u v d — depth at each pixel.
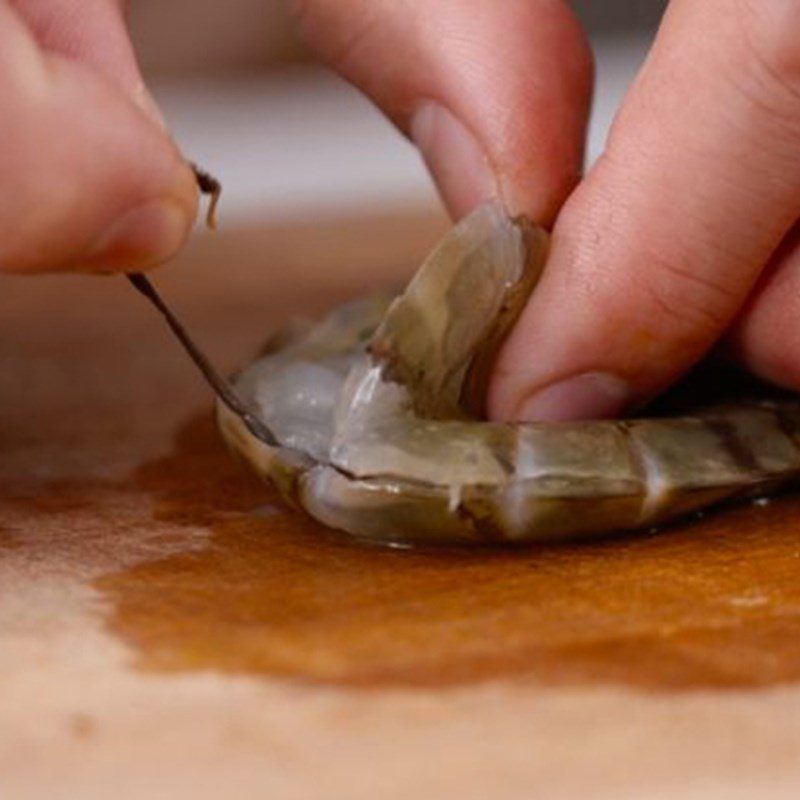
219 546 0.31
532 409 0.32
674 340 0.32
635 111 0.31
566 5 0.34
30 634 0.28
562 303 0.32
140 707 0.26
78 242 0.28
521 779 0.25
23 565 0.30
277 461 0.31
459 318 0.31
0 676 0.27
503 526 0.30
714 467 0.31
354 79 0.36
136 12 0.49
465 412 0.32
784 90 0.30
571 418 0.32
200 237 0.50
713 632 0.28
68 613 0.29
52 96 0.28
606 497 0.30
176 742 0.26
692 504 0.31
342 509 0.30
